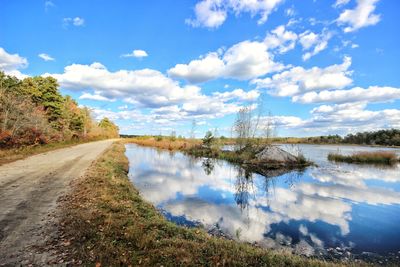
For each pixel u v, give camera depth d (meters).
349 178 19.83
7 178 12.19
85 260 4.75
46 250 5.10
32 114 31.75
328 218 10.29
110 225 6.42
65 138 43.50
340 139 84.31
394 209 11.57
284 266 5.22
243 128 32.16
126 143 75.31
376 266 6.48
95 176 12.82
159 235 6.29
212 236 7.48
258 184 17.47
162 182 16.94
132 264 4.71
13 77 37.34
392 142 68.50
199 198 13.12
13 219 6.79
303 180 19.02
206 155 35.88
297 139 97.44
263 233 8.59
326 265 5.61
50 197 9.03
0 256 4.82
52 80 43.84
